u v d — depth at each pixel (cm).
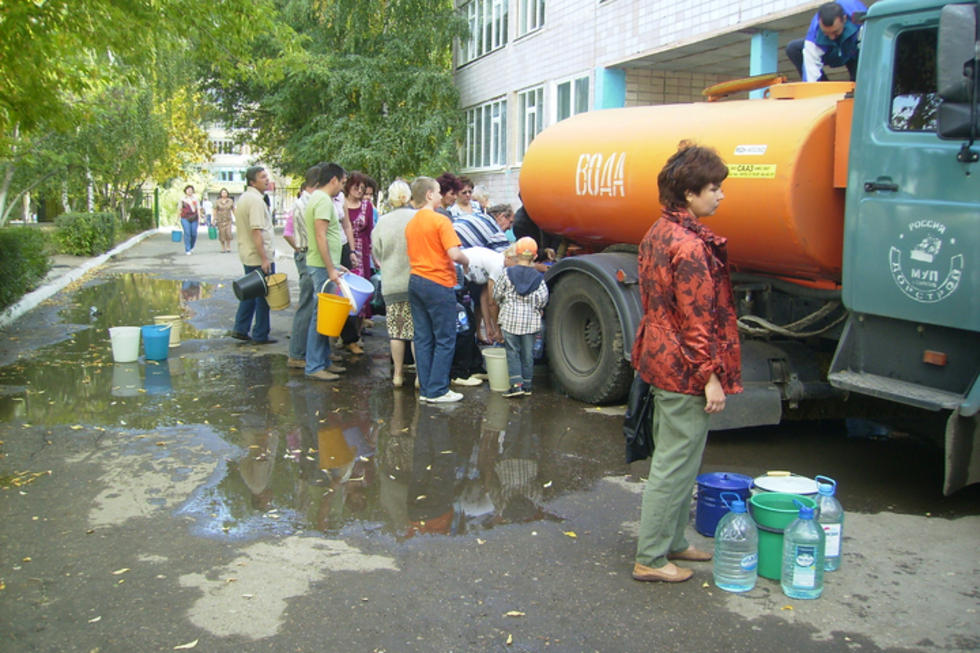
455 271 679
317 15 2539
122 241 2606
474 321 765
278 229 4372
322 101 2492
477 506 457
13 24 779
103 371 785
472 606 345
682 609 344
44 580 364
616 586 364
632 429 381
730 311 350
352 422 624
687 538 416
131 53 905
